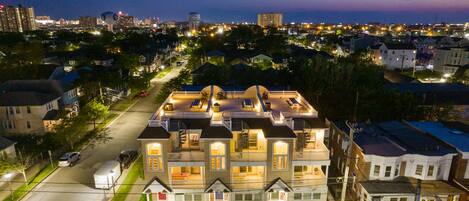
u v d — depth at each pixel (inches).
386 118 1748.3
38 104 1956.2
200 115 1249.4
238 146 1168.8
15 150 1578.5
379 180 1239.5
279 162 1133.7
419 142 1315.2
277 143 1114.7
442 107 1894.7
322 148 1221.1
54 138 1689.2
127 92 2989.7
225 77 2578.7
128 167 1567.4
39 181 1432.1
